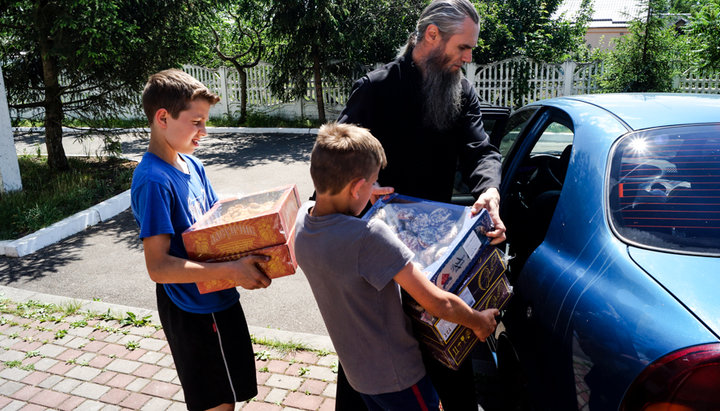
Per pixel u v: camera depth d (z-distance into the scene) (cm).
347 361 172
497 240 192
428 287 157
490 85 1369
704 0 764
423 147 232
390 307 164
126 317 387
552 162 269
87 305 410
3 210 637
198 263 187
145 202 190
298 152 1070
